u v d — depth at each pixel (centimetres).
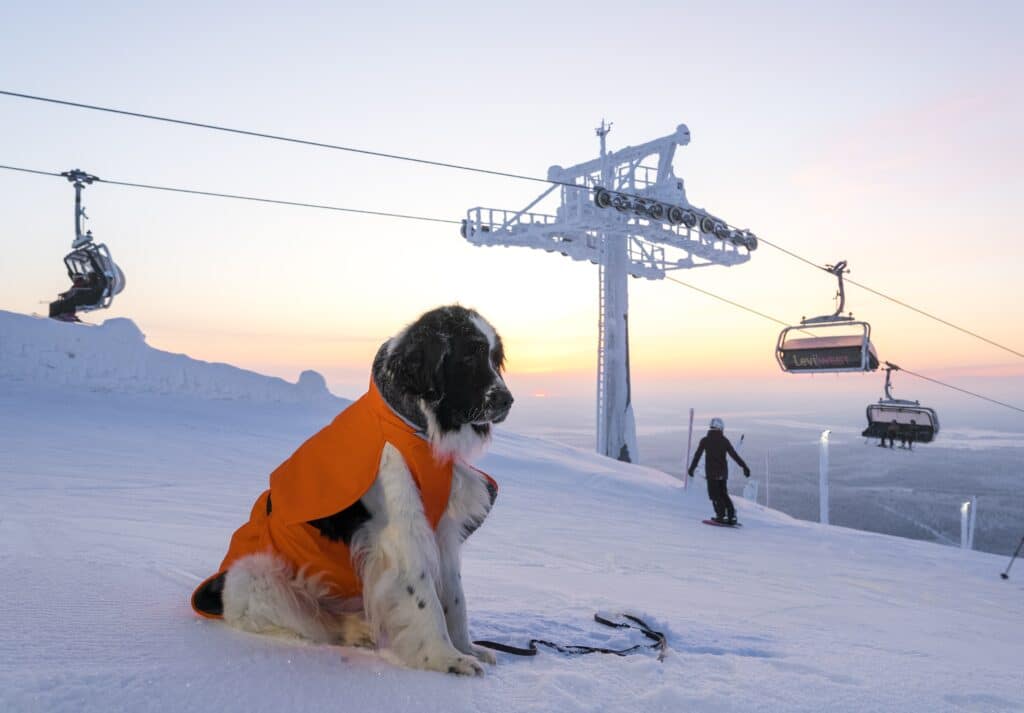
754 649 351
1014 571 1279
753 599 660
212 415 1988
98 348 2045
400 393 299
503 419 318
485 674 275
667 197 2652
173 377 2139
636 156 2666
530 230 2681
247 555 306
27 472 1043
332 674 252
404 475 295
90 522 576
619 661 305
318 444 314
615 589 581
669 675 280
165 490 1006
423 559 292
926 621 646
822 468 2234
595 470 2031
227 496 1006
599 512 1484
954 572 1223
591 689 258
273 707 216
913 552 1439
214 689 223
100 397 1962
